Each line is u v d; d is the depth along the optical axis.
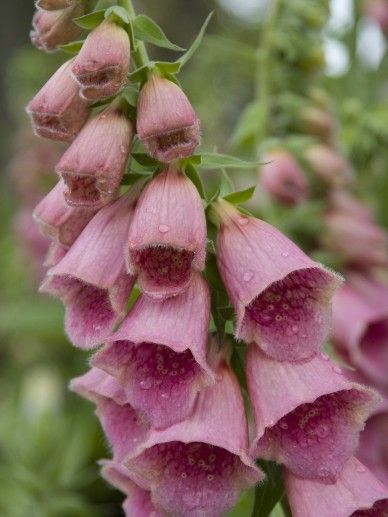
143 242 0.22
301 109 0.41
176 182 0.23
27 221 0.67
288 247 0.23
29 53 0.70
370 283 0.42
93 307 0.24
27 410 0.60
